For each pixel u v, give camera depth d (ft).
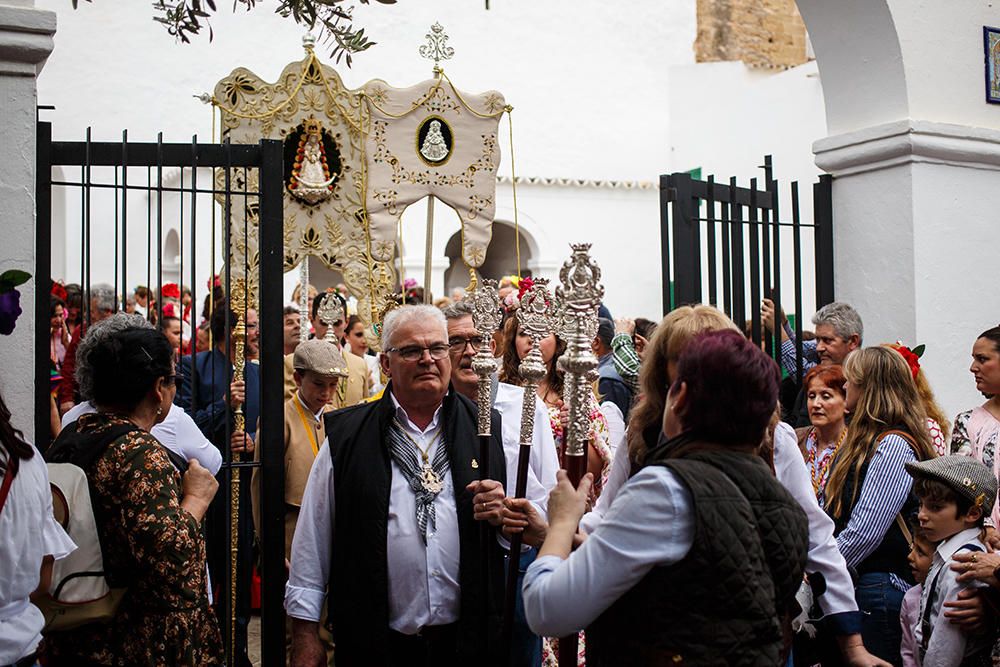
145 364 9.87
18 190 11.31
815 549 10.18
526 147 49.52
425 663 10.37
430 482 10.57
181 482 11.10
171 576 9.26
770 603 7.23
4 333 9.05
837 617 10.37
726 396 7.57
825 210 19.02
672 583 7.14
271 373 12.89
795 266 18.26
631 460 9.44
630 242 51.03
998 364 14.16
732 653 7.06
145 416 10.05
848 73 18.61
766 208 17.85
